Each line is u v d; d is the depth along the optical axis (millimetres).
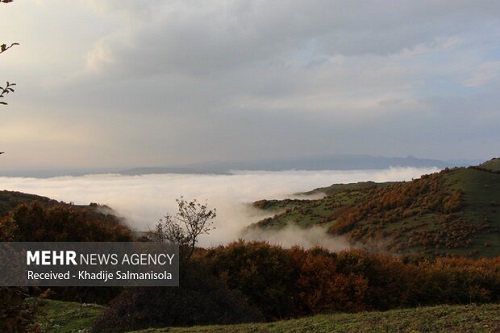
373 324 11062
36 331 4430
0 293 4258
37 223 23781
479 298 27047
